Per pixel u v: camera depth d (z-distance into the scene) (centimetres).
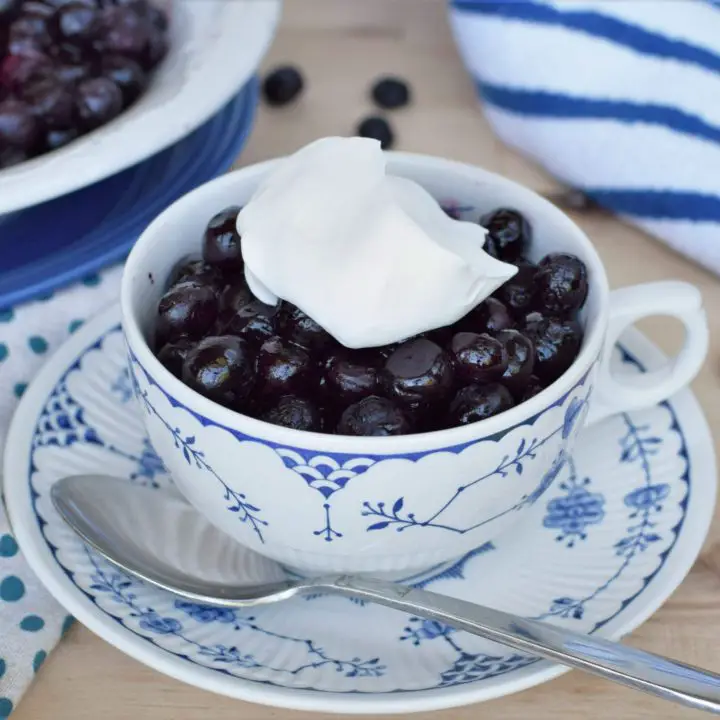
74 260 43
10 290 42
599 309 36
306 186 35
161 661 34
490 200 39
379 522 34
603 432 40
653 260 48
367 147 36
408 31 60
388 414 34
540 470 35
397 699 33
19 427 39
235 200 39
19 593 37
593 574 36
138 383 35
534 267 38
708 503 37
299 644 35
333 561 36
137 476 39
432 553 36
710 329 45
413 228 34
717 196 45
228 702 36
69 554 36
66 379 40
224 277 38
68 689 36
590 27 46
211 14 49
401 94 54
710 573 38
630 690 36
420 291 34
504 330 35
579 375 34
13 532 37
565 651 33
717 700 32
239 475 34
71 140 45
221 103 44
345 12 62
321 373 35
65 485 37
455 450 33
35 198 41
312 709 33
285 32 60
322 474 33
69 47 48
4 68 46
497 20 49
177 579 36
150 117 43
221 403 34
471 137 53
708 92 44
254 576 37
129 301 36
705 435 39
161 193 45
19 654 36
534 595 36
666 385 39
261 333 36
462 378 35
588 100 47
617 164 47
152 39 48
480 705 36
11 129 44
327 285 34
